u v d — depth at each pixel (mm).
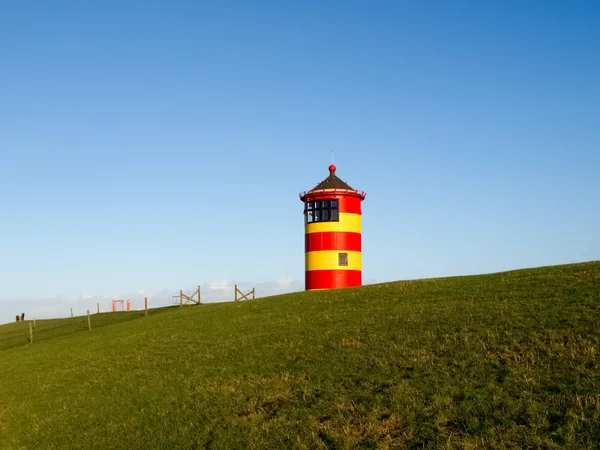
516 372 16422
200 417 18562
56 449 18844
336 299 33844
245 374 21656
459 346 19531
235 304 40969
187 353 26859
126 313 64938
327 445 14977
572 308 21172
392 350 20578
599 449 12266
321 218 48531
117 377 25453
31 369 32344
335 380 18969
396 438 14570
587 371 15570
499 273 33875
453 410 15031
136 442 17859
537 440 12914
